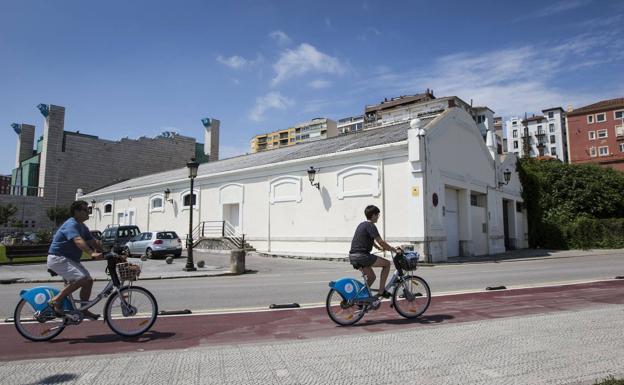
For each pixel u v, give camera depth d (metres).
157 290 11.72
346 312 6.89
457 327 6.35
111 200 42.50
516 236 31.45
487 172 27.30
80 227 6.28
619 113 82.38
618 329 6.05
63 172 54.34
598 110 84.62
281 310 8.27
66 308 6.13
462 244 23.72
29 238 41.66
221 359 4.99
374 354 5.09
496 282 12.09
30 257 22.91
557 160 41.81
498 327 6.28
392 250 6.98
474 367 4.59
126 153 59.97
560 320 6.66
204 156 67.19
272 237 26.20
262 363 4.82
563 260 21.02
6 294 11.47
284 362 4.85
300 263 20.16
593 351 5.07
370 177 21.75
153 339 6.14
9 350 5.64
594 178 38.19
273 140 132.50
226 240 27.59
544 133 110.50
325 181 23.66
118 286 6.33
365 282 6.93
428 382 4.19
